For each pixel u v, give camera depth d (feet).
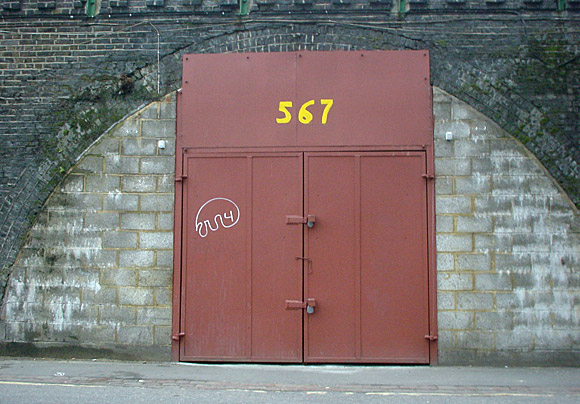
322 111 26.25
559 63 26.21
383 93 26.23
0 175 27.09
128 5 27.25
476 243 25.73
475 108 26.20
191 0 26.94
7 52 27.37
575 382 23.07
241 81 26.58
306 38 26.58
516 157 25.96
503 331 25.52
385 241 25.82
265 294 25.98
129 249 26.55
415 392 21.59
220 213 26.30
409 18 26.55
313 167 26.09
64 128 27.09
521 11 26.43
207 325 26.11
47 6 27.27
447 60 26.35
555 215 25.70
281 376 23.84
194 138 26.55
